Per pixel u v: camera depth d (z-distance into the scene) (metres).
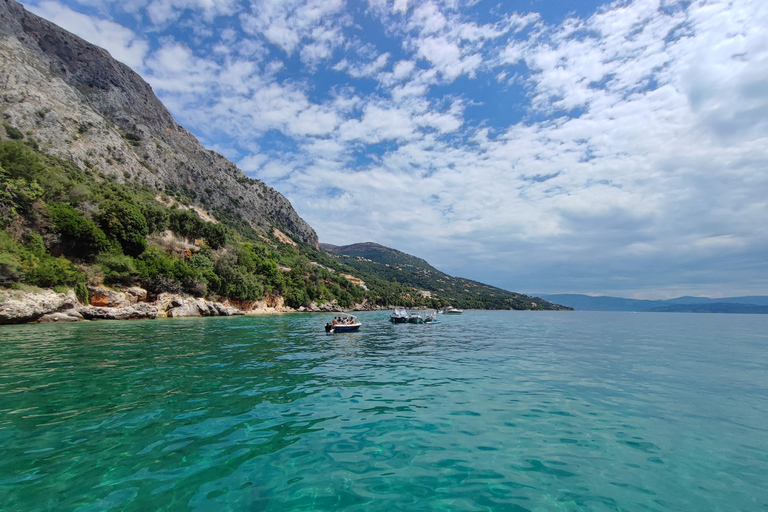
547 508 5.49
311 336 30.77
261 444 7.62
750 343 30.34
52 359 16.41
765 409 10.77
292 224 194.12
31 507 5.20
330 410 10.04
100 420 8.82
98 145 101.69
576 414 10.09
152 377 13.39
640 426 9.20
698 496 5.94
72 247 43.41
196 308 52.31
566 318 92.56
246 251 83.25
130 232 50.94
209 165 162.38
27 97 91.19
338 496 5.69
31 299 32.47
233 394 11.45
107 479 6.02
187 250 69.69
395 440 8.01
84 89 127.50
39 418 8.84
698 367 18.02
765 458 7.42
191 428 8.45
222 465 6.63
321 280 109.62
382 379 14.24
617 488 6.15
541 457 7.31
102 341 22.56
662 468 6.93
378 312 106.88
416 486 6.07
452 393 12.18
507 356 21.28
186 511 5.14
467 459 7.14
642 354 22.81
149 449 7.24
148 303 47.12
